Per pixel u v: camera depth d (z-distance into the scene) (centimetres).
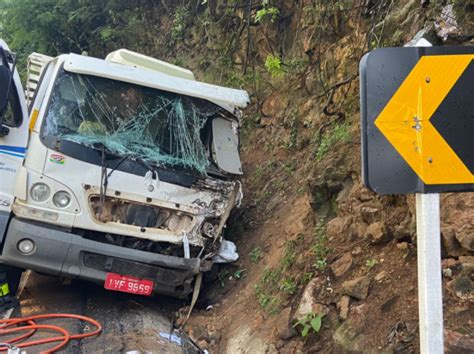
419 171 241
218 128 629
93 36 1411
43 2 1361
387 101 241
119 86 580
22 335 473
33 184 520
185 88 592
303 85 816
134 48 1359
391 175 241
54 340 461
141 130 582
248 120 934
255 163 852
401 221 431
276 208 701
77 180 532
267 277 538
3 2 1394
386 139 242
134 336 497
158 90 597
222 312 568
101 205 541
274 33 896
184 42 1193
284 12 876
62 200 527
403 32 542
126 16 1359
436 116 241
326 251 485
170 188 571
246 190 798
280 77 878
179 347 494
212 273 628
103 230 539
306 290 458
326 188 543
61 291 610
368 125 242
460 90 241
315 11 787
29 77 728
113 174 549
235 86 979
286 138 811
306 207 602
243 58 977
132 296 614
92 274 529
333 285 450
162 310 597
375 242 446
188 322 561
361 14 682
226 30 1015
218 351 502
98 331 489
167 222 576
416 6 542
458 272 361
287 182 730
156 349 473
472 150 242
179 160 588
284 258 531
